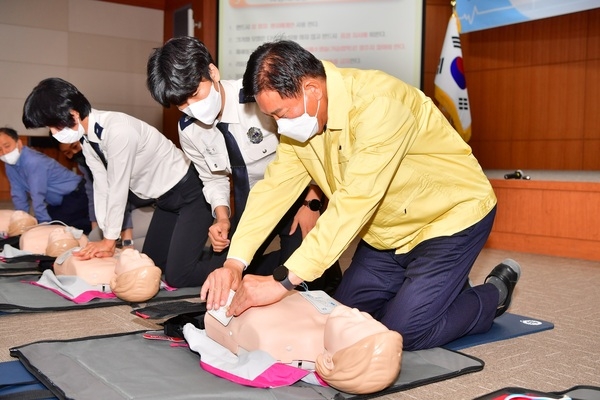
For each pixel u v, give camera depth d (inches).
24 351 66.8
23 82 303.0
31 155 138.6
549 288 114.3
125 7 323.9
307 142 70.6
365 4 171.8
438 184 71.2
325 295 69.6
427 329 70.2
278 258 97.3
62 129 94.3
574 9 196.1
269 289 61.7
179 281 102.3
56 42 309.0
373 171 60.4
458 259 71.3
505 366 68.8
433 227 72.6
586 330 84.7
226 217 92.8
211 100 78.2
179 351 68.2
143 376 60.1
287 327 62.1
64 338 75.4
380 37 171.5
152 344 70.3
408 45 170.1
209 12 250.5
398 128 61.5
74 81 314.8
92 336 72.2
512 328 83.5
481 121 295.1
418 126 67.7
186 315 74.5
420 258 71.9
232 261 70.9
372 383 55.5
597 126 262.2
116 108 326.3
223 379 59.9
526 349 75.3
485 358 71.6
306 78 60.5
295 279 61.1
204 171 96.1
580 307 98.9
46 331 78.3
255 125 87.4
